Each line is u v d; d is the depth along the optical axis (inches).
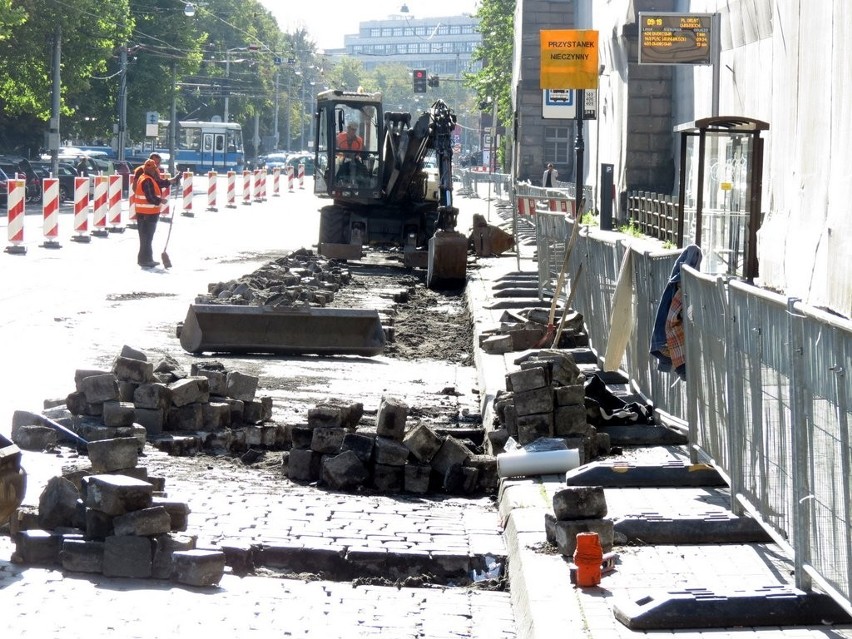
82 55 2632.9
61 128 3321.9
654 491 375.6
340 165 1315.2
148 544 299.6
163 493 341.7
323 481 415.2
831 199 867.4
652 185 1774.1
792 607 262.5
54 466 403.2
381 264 1321.4
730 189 915.4
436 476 426.6
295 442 430.3
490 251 1363.2
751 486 323.3
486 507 398.3
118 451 344.8
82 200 1363.2
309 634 269.3
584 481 382.6
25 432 431.8
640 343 517.3
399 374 651.5
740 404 333.4
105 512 302.0
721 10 1309.1
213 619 273.6
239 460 450.3
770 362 301.3
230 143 4429.1
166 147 4466.0
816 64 915.4
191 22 3602.4
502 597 309.4
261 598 292.8
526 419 426.9
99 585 292.8
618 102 1881.2
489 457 432.5
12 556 307.3
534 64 2787.9
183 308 854.5
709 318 370.0
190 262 1211.2
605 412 470.0
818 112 907.4
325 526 355.3
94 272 1056.8
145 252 1138.7
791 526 285.4
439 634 275.9
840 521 245.8
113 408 434.0
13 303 821.9
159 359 644.1
